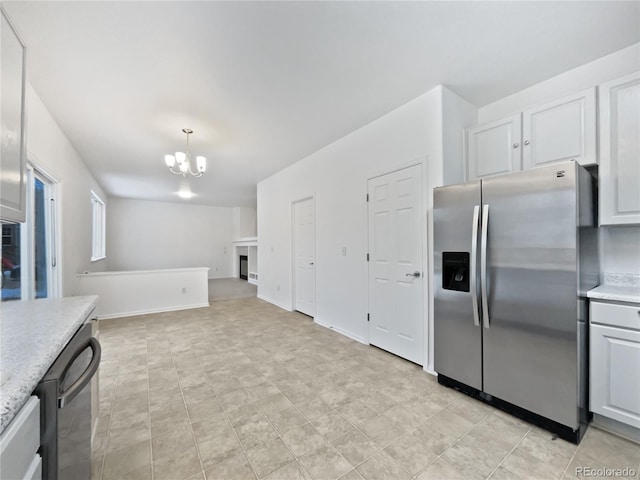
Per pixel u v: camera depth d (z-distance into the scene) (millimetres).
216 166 4777
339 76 2244
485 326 1908
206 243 9320
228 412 1878
